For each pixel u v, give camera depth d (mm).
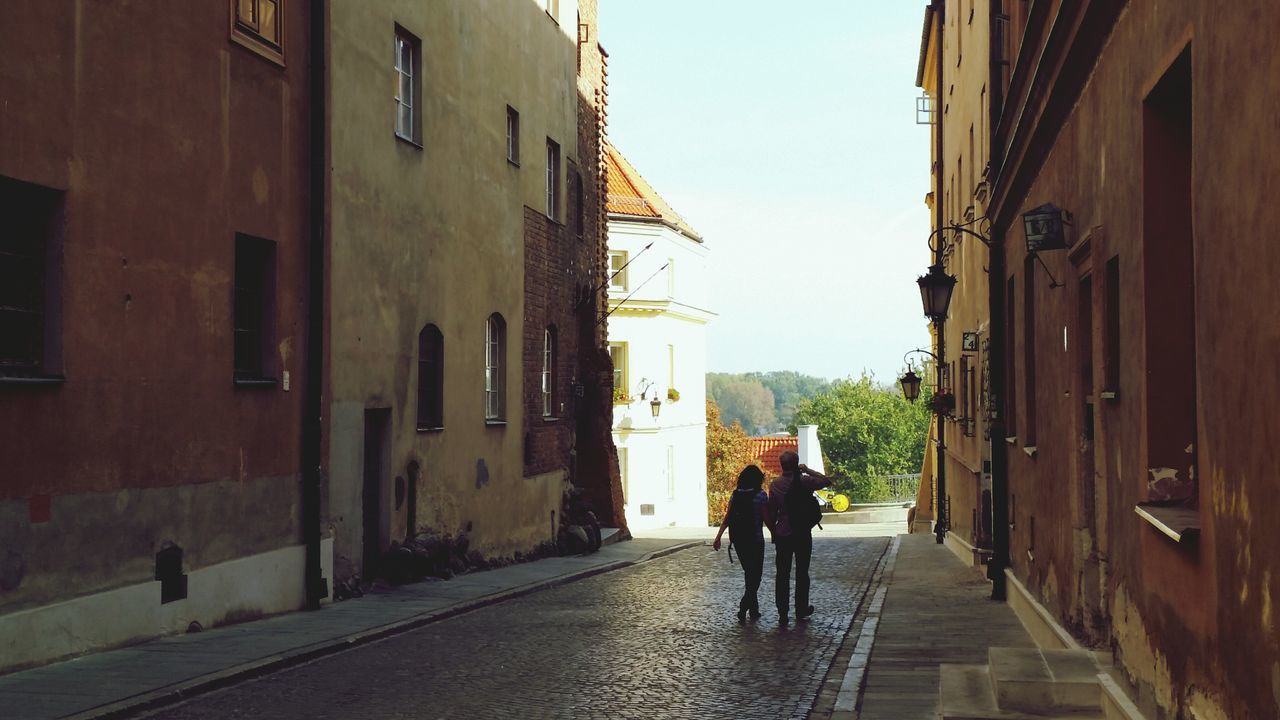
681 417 53625
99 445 11031
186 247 12375
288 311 14539
